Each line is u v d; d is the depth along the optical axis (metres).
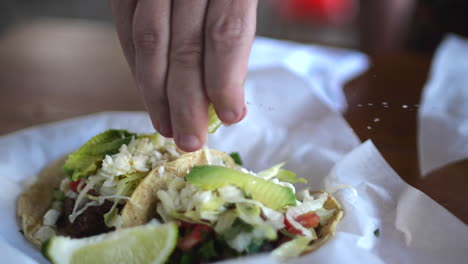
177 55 0.24
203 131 0.24
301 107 0.41
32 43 0.61
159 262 0.24
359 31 0.72
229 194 0.26
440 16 0.64
